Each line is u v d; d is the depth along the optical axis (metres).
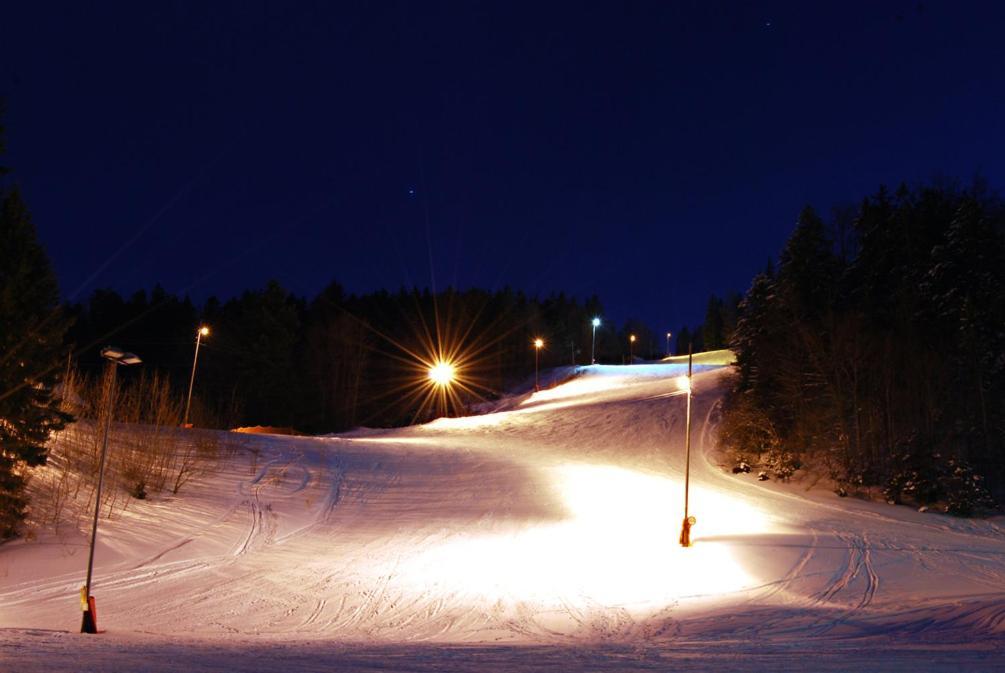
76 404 29.70
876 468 35.47
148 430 30.41
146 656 9.20
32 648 9.59
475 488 31.97
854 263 46.72
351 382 83.12
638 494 32.22
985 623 13.92
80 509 22.06
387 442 44.28
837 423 38.06
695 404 54.94
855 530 26.55
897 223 45.22
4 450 19.69
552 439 47.50
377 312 106.88
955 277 39.12
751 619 14.51
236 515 24.36
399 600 16.25
